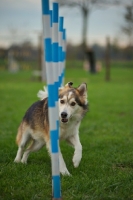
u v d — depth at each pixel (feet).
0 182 15.44
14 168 17.57
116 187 15.02
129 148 22.54
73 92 18.63
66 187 15.12
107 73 83.97
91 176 16.85
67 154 21.24
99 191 14.56
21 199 13.92
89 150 22.13
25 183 15.56
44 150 22.03
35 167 18.02
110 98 50.70
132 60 144.56
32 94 53.83
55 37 14.37
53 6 14.47
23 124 19.88
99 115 35.70
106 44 83.51
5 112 37.27
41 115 18.74
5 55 120.26
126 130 28.55
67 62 134.00
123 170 18.13
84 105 18.95
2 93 54.80
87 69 110.93
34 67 123.44
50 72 12.63
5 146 22.75
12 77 90.94
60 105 18.49
